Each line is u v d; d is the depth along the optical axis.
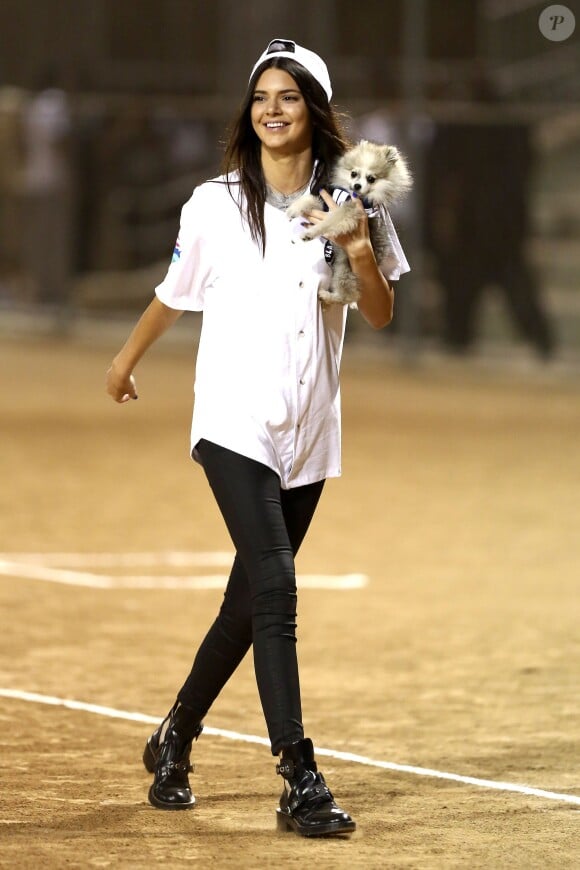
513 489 32.19
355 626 20.88
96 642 19.70
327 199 12.44
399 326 53.53
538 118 52.19
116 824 12.67
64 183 58.00
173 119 57.94
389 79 54.25
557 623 21.20
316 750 15.30
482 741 15.70
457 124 51.81
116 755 14.95
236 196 12.64
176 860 11.68
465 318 53.53
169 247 58.66
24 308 59.56
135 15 70.00
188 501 29.89
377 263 12.72
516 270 52.88
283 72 12.53
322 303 12.61
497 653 19.53
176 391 46.53
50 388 46.16
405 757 15.11
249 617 12.88
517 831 12.70
